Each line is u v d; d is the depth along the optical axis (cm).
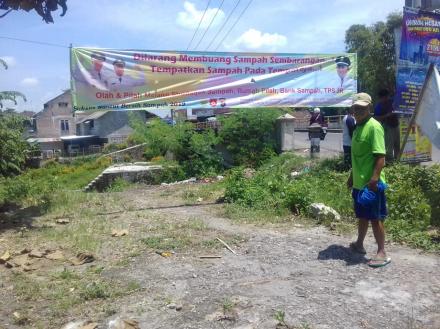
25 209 956
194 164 1446
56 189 1170
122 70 969
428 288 475
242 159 1452
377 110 1080
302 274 523
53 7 444
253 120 1460
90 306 462
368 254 579
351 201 790
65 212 909
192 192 1091
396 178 897
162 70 995
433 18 1092
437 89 882
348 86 1127
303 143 2078
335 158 1195
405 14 1056
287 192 838
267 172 1120
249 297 465
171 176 1422
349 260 561
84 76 948
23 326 430
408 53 1071
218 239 664
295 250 606
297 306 441
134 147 3481
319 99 1112
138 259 595
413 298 454
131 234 711
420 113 933
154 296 477
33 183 1162
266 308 439
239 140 1477
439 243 614
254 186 946
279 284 496
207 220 793
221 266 557
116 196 1100
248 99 1063
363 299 454
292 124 1482
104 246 655
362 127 537
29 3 435
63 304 465
